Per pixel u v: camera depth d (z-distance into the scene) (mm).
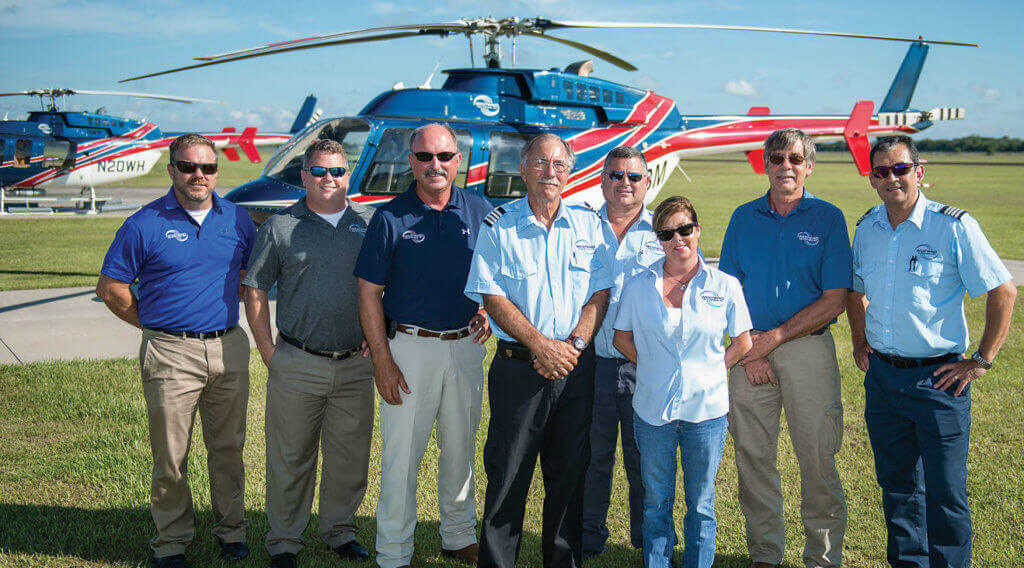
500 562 2820
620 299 2852
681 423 2787
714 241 14727
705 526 2793
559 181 2697
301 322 2934
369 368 3109
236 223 3037
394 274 2889
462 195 3018
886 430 2938
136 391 5059
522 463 2811
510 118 8383
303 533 3332
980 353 2709
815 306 2908
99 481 3693
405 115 7953
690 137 9922
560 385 2770
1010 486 3760
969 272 2684
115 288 2865
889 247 2840
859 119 11266
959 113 11914
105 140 21766
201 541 3211
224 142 28453
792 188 2936
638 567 3105
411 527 2996
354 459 3127
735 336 2785
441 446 3098
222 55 7227
